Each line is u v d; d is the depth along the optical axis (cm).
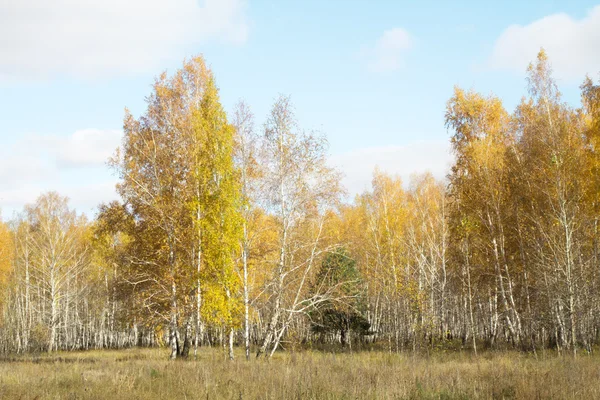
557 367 1520
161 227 2295
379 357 2361
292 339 2488
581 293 2269
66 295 4319
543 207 2464
